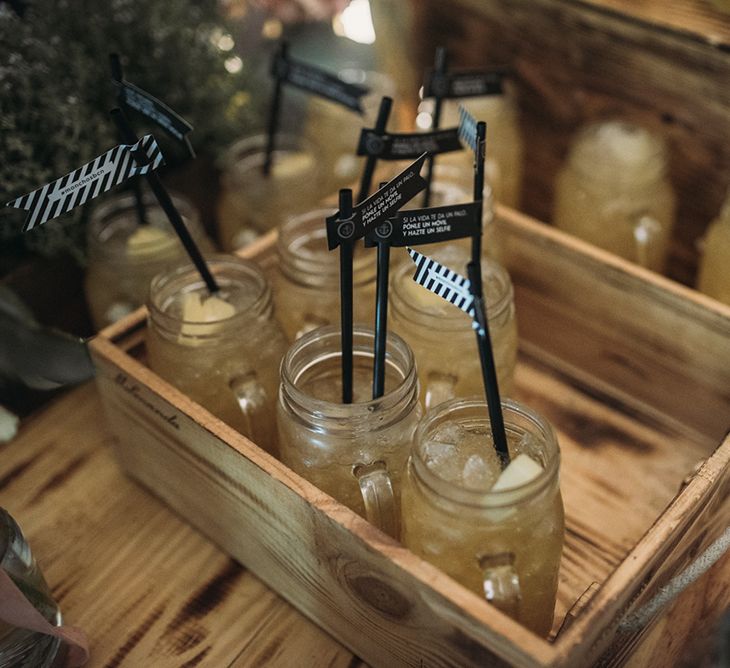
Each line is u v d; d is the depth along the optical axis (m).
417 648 0.45
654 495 0.60
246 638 0.53
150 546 0.59
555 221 0.75
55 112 0.65
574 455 0.64
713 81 0.65
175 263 0.59
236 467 0.50
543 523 0.44
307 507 0.46
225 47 0.80
